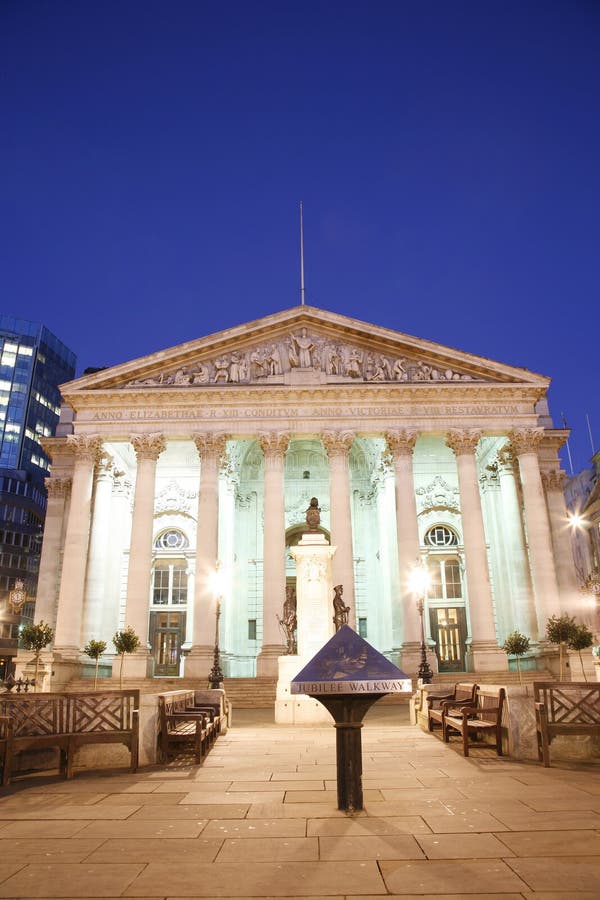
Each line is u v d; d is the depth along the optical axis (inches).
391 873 285.6
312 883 274.8
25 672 1398.9
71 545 1582.2
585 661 1445.6
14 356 4985.2
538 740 575.5
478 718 688.4
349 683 393.4
